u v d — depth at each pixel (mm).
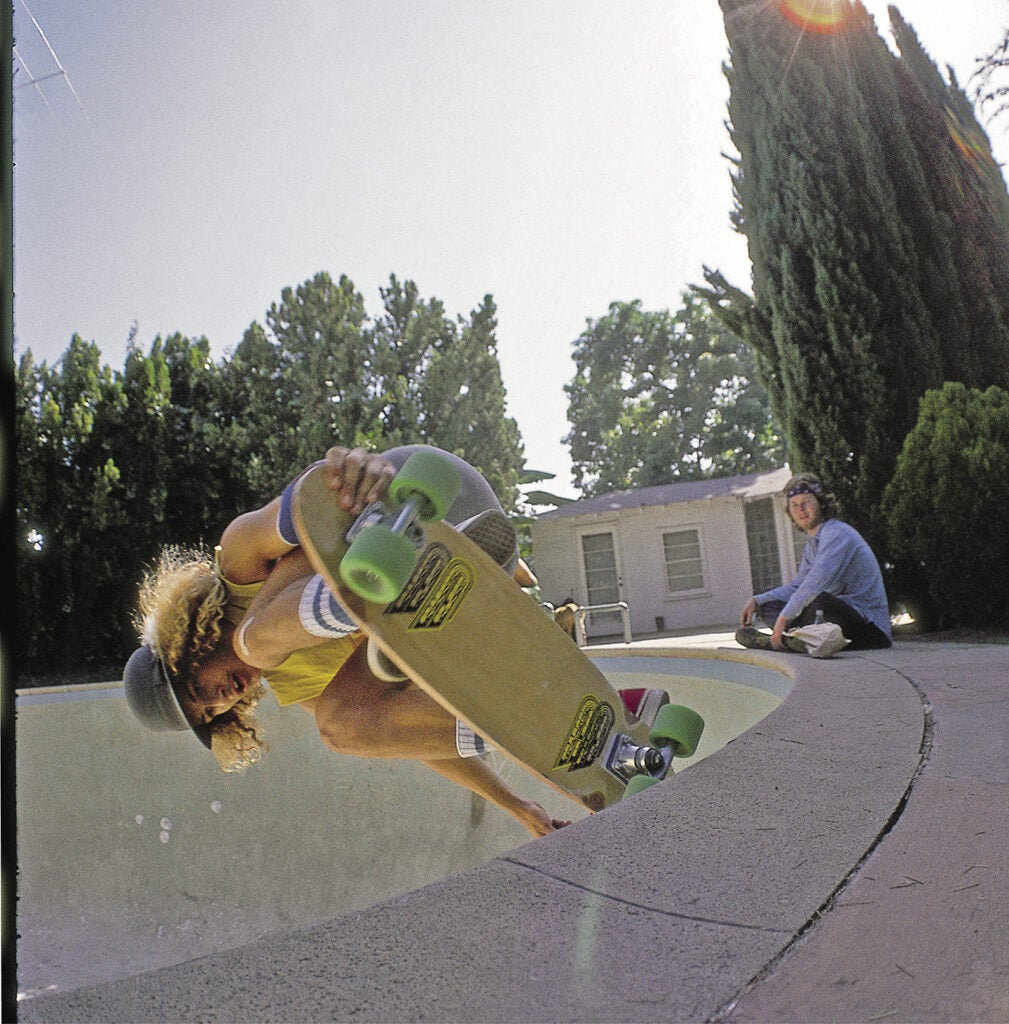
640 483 30125
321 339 15180
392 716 2297
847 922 1001
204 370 13766
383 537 1549
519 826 4289
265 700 4898
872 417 6734
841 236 6961
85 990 876
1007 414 6012
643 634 15500
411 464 1649
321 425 13570
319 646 2506
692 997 846
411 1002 837
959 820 1325
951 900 1040
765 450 28984
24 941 3980
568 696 2137
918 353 6777
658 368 31688
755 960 918
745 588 15477
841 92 7066
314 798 4652
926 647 4254
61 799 4891
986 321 7246
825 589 4324
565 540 16203
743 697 4062
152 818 4730
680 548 15820
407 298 17094
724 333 30297
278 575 2184
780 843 1271
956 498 6020
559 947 952
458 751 2236
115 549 11805
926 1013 804
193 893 4477
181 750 4848
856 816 1378
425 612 1886
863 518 6773
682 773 1700
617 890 1115
